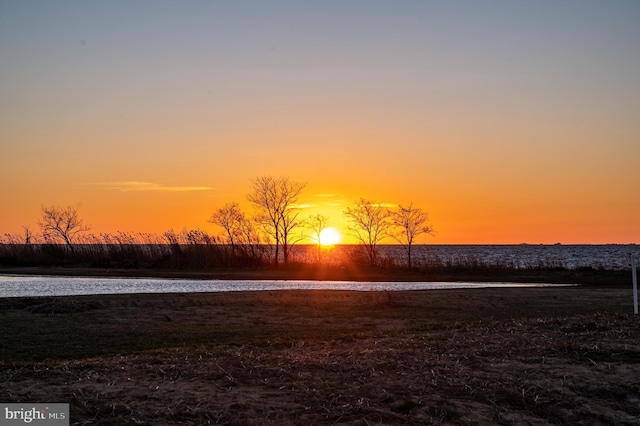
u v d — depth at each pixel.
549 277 46.41
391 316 20.14
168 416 7.70
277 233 61.50
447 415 8.00
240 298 25.81
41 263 57.81
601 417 8.04
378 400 8.41
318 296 27.03
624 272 48.38
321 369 9.84
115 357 11.05
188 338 15.45
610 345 11.35
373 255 58.09
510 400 8.55
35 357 12.95
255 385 8.97
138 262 55.94
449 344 11.79
